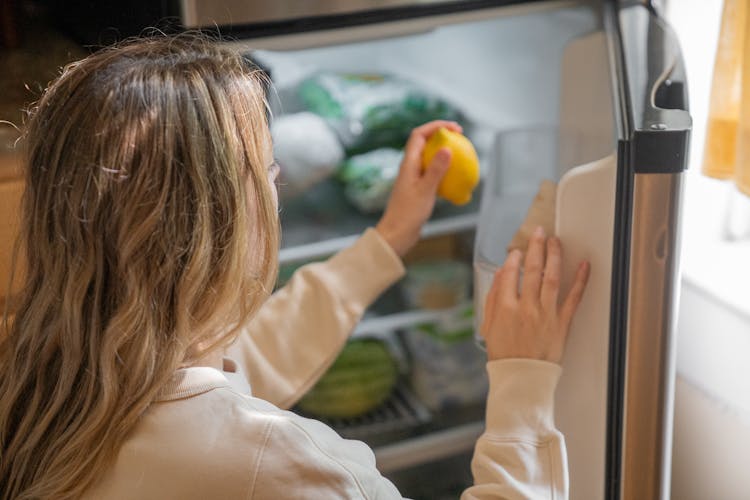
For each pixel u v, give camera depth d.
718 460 1.65
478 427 1.72
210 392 0.91
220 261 0.88
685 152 1.04
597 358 1.20
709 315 1.60
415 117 1.65
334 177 1.65
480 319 1.38
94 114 0.86
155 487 0.87
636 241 1.08
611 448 1.22
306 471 0.88
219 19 1.25
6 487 0.96
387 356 1.71
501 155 1.50
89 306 0.88
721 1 1.57
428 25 1.35
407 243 1.40
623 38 1.29
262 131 0.93
